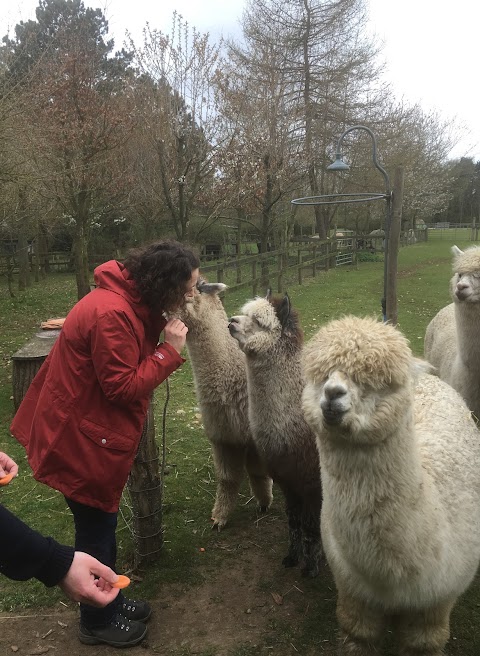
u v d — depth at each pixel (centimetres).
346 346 194
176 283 238
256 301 340
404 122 2083
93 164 1055
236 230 2175
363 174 2031
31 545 127
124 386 230
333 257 2075
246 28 1825
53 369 243
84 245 1274
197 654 281
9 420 580
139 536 347
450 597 228
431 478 232
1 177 923
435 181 3055
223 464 392
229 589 331
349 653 247
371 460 198
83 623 288
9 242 2070
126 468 250
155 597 324
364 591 230
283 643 287
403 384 194
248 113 1317
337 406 187
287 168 1524
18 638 294
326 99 1916
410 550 205
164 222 2038
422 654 236
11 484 455
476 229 3834
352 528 206
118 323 229
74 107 1058
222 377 373
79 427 238
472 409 441
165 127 1073
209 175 1249
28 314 1252
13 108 866
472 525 241
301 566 344
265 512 419
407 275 1894
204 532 390
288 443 322
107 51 1898
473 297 415
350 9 1941
